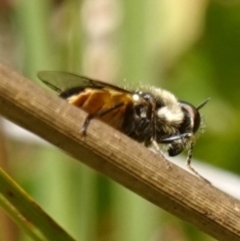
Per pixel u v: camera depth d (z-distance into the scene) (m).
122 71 0.12
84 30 0.12
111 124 0.10
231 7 0.15
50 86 0.10
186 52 0.14
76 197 0.12
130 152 0.09
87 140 0.09
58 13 0.12
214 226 0.09
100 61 0.12
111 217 0.12
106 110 0.10
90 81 0.10
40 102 0.09
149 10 0.12
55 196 0.12
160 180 0.09
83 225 0.12
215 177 0.11
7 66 0.09
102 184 0.12
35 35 0.12
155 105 0.11
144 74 0.12
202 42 0.14
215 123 0.14
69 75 0.10
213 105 0.15
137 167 0.09
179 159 0.12
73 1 0.12
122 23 0.12
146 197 0.09
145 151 0.09
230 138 0.14
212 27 0.15
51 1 0.12
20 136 0.12
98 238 0.12
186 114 0.11
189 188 0.09
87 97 0.10
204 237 0.14
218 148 0.14
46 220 0.09
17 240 0.12
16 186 0.09
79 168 0.12
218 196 0.09
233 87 0.15
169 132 0.11
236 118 0.15
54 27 0.12
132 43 0.12
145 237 0.12
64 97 0.10
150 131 0.11
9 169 0.12
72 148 0.09
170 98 0.11
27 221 0.09
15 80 0.09
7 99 0.08
